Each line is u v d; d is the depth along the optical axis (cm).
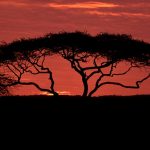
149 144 7594
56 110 9350
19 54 11988
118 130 8156
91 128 8238
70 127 8256
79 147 7438
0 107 9638
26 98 10481
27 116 8894
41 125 8356
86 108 9588
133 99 10456
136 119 8819
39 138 7706
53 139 7681
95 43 11844
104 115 9012
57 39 11906
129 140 7731
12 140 7612
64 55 11838
